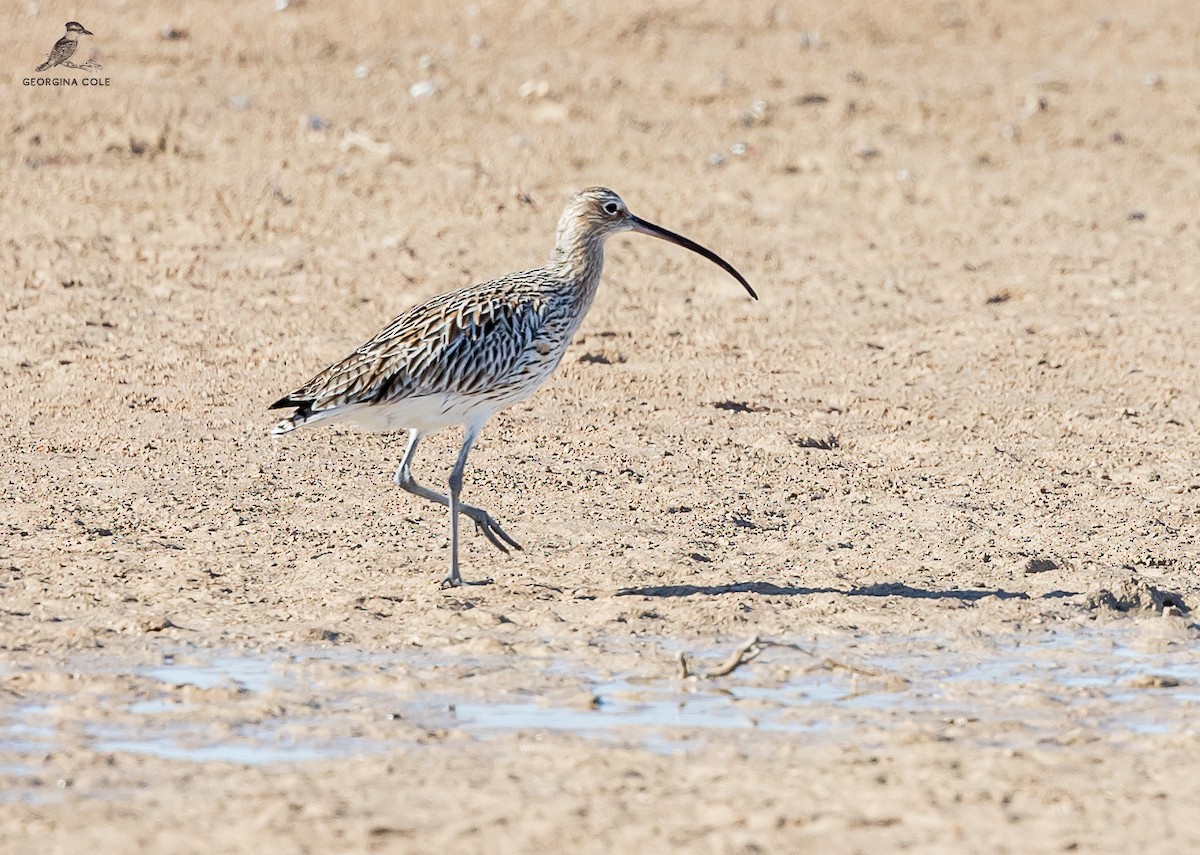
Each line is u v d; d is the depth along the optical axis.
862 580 12.27
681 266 22.41
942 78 32.09
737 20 35.34
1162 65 33.53
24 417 16.02
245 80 29.81
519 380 12.50
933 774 8.61
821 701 9.82
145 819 7.94
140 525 13.12
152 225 22.88
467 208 24.17
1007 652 10.82
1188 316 20.94
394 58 31.72
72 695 9.66
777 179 26.22
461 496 14.10
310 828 7.85
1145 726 9.48
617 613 11.35
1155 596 11.85
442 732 9.18
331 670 10.18
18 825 7.85
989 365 19.00
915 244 23.61
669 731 9.27
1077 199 25.78
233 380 17.48
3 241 21.91
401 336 12.04
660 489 14.48
